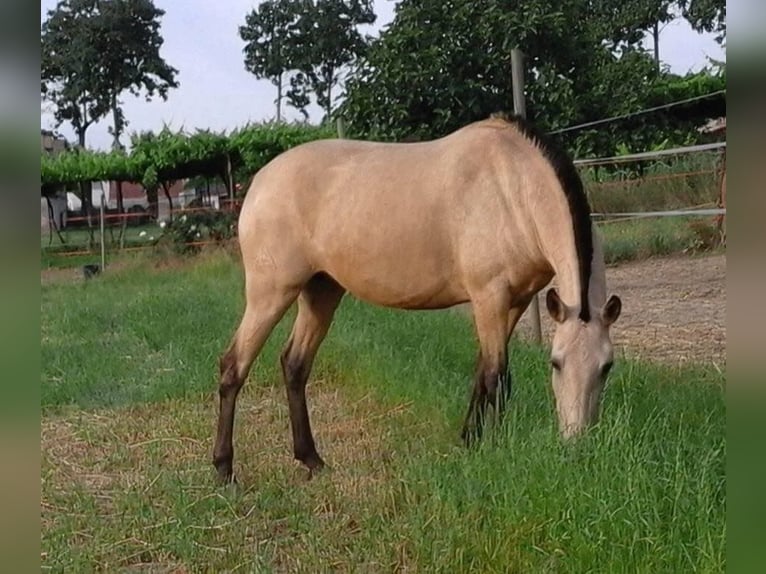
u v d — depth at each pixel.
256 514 4.31
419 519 3.66
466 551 3.42
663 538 3.13
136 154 19.06
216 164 19.48
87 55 35.59
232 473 4.78
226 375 4.91
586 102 11.36
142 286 13.87
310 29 35.72
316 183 4.88
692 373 5.46
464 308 9.02
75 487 4.72
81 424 6.13
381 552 3.58
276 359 7.37
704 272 10.55
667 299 9.23
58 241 22.34
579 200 4.23
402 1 10.34
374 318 8.38
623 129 13.31
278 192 4.92
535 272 4.63
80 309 11.13
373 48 10.49
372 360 6.65
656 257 12.13
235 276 13.73
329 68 36.75
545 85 10.43
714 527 2.99
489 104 10.20
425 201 4.63
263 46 36.94
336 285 5.24
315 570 3.54
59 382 7.18
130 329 9.46
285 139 18.59
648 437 3.84
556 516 3.38
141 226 21.70
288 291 4.96
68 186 20.58
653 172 13.63
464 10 9.96
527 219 4.48
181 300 11.06
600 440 3.66
